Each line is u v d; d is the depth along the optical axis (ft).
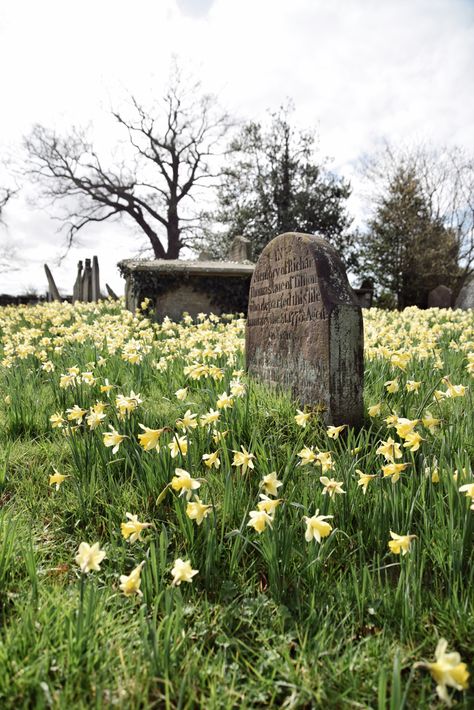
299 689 5.82
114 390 15.70
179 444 8.90
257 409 13.37
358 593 7.01
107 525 9.32
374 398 14.49
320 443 12.05
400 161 106.42
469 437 10.88
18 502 10.06
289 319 15.44
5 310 48.80
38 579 7.59
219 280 44.55
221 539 8.01
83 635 5.96
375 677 5.85
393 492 8.32
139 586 6.86
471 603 6.59
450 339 25.86
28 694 5.35
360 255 109.40
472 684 5.89
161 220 131.85
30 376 17.63
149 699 5.67
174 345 22.07
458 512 7.81
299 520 8.32
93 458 10.66
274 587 7.32
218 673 5.97
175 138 126.21
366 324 30.73
